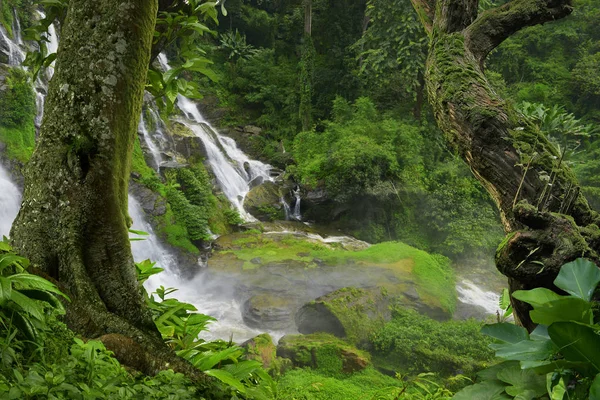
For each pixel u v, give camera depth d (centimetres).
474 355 802
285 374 737
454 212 1644
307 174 1741
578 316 157
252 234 1445
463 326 881
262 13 2530
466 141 214
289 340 835
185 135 1703
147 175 1413
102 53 246
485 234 1584
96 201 244
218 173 1705
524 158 199
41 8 1577
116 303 243
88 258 242
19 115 1261
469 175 1766
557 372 163
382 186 1658
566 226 180
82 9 249
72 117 246
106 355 201
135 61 252
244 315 1005
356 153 1681
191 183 1529
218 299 1114
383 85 2048
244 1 2611
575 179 204
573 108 2277
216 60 2306
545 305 165
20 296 186
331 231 1667
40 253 239
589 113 2223
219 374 219
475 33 242
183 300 1105
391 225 1683
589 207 203
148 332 246
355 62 2233
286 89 2258
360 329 873
